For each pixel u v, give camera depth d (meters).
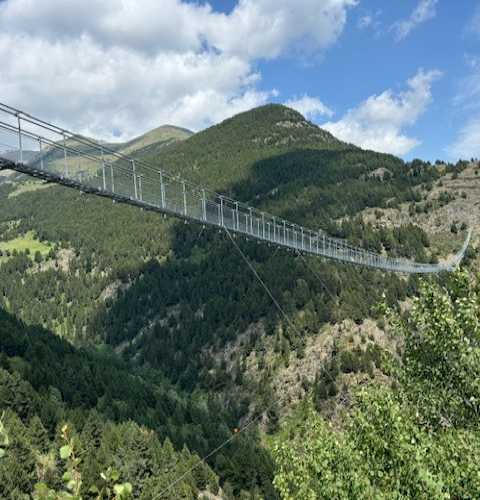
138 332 187.62
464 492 13.85
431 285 18.55
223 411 131.00
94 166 35.81
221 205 56.28
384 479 14.97
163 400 125.44
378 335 123.69
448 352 17.62
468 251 170.00
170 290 196.25
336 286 141.62
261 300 156.25
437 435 16.61
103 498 5.42
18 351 128.38
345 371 118.44
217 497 86.75
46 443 81.81
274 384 130.25
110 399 114.94
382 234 186.75
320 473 16.55
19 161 28.95
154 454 86.69
